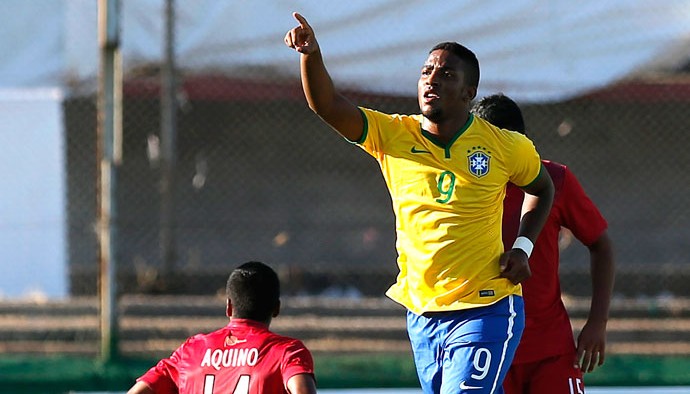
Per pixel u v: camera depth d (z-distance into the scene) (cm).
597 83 3769
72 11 3753
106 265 3131
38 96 3856
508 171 1814
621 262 4131
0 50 3719
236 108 4100
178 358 1875
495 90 3741
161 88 3791
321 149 4206
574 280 3978
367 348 3322
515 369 2000
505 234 1994
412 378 3031
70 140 3919
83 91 3791
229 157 4159
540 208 1869
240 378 1808
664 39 3791
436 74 1773
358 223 4172
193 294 3916
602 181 4144
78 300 3647
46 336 3347
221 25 3778
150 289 3888
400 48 3753
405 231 1820
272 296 1889
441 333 1816
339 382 3016
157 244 4031
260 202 4172
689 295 4041
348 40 3747
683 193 4153
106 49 3128
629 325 3534
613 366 3053
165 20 3744
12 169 3856
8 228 3838
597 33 3766
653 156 4134
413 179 1791
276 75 3859
